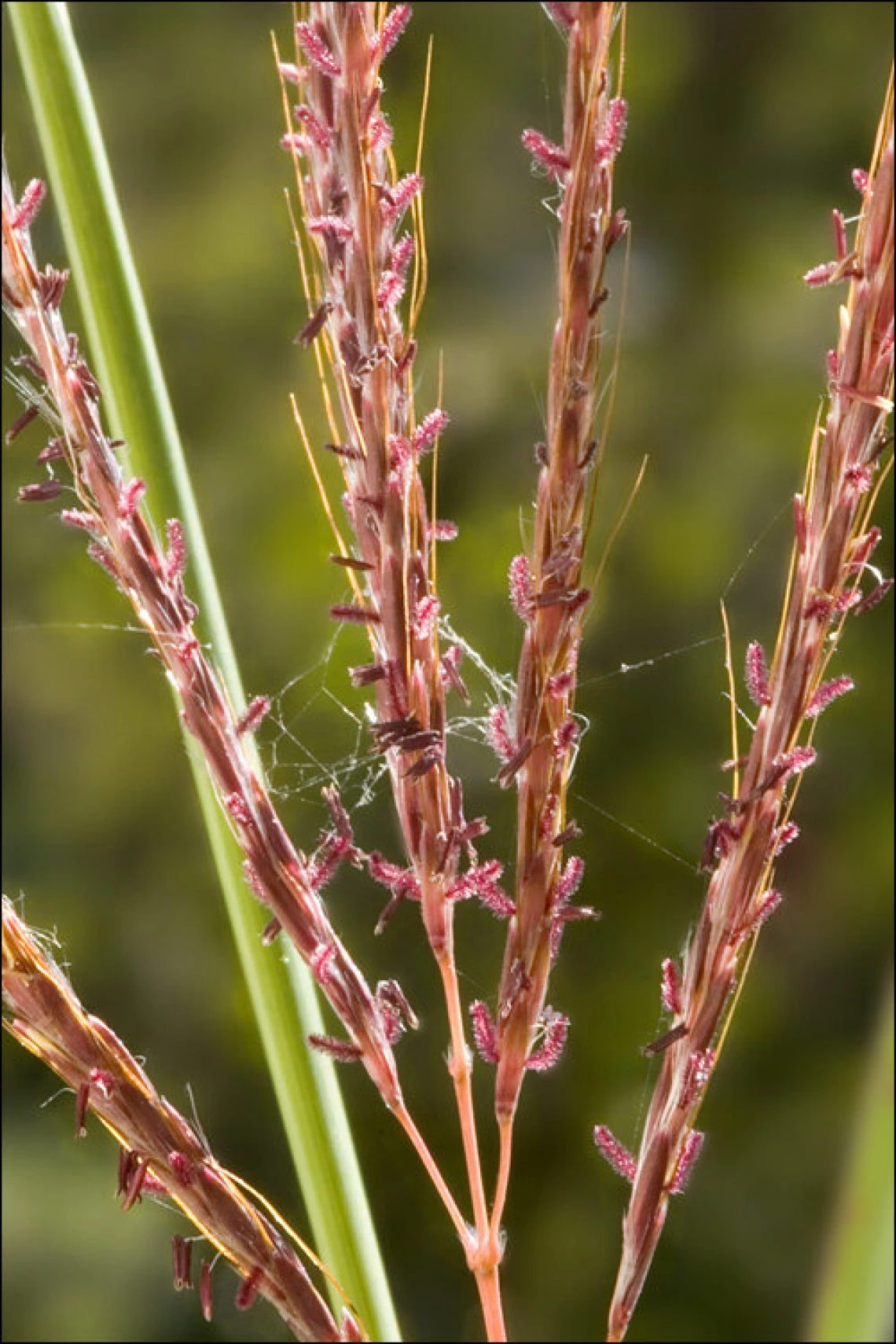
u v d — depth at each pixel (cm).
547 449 26
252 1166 79
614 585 78
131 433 28
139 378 28
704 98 86
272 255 87
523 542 26
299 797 71
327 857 26
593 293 26
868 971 74
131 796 84
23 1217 76
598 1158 75
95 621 86
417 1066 72
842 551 26
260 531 82
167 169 91
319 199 26
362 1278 27
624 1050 74
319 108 26
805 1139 73
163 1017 81
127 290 28
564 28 26
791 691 26
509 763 26
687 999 26
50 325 26
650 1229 26
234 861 28
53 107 28
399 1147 74
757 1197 73
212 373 87
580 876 26
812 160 84
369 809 71
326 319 26
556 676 26
